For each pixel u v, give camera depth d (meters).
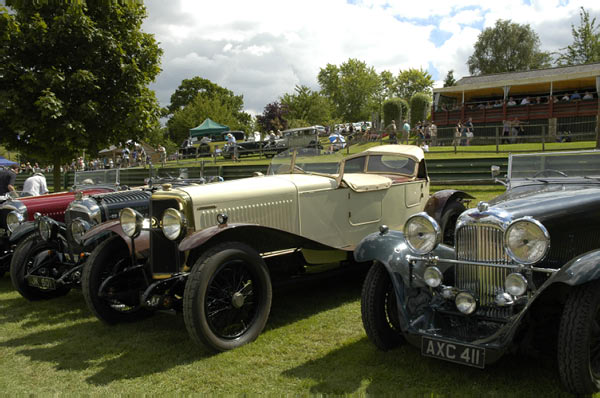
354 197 5.41
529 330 3.09
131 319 4.82
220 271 3.83
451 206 6.02
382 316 3.64
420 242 3.34
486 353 2.92
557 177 4.76
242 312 4.10
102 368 3.67
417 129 20.92
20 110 9.10
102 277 4.71
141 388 3.28
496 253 3.16
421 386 3.11
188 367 3.59
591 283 2.75
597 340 2.90
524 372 3.21
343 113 56.66
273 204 4.70
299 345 3.91
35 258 5.68
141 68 10.66
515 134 17.94
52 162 10.96
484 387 3.04
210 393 3.16
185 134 50.78
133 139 10.93
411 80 60.62
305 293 5.46
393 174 6.27
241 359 3.68
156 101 10.93
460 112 23.00
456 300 3.15
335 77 58.00
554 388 2.96
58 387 3.36
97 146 10.52
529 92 24.19
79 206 5.59
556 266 3.54
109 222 4.93
